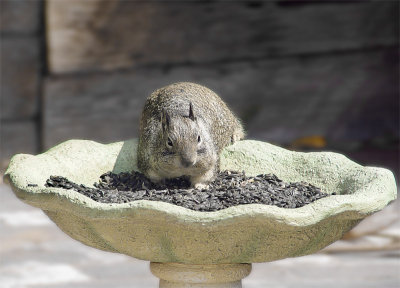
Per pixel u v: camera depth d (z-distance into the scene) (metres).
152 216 5.09
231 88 18.00
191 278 6.21
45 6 16.55
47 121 16.97
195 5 17.42
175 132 7.04
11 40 16.62
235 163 7.52
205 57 17.69
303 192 6.39
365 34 18.41
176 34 17.42
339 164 6.84
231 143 8.94
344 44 18.38
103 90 17.22
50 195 5.40
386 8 18.38
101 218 5.19
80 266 11.09
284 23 18.02
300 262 11.52
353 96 18.67
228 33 17.75
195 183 7.30
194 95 8.21
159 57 17.41
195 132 7.12
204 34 17.59
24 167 6.29
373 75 18.62
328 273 10.88
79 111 17.14
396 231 12.78
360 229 12.89
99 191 6.25
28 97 16.92
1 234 12.42
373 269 11.02
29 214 13.69
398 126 18.88
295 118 18.50
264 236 5.48
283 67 18.23
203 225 5.06
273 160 7.36
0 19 16.48
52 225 13.09
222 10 17.59
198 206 5.84
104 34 16.97
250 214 5.05
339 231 5.82
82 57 16.92
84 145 7.28
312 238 5.64
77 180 6.89
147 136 7.42
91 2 16.75
